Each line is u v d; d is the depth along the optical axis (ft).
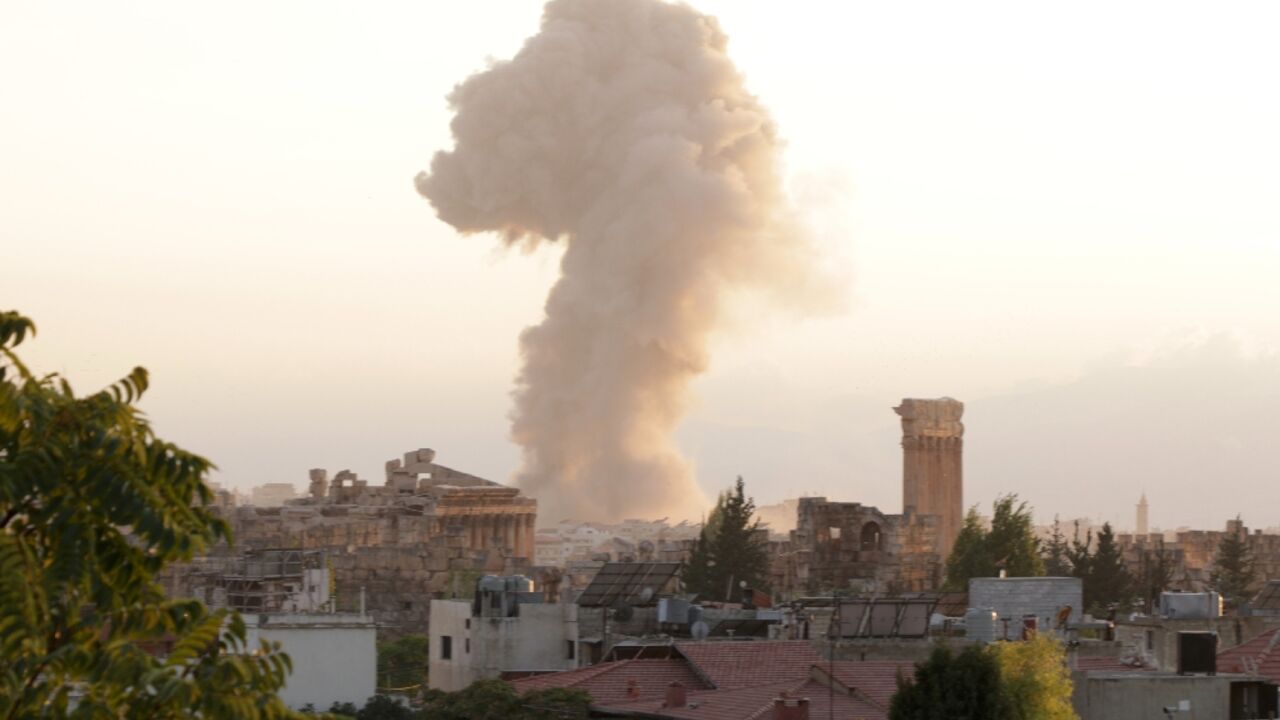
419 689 490.90
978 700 324.19
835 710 349.82
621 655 402.72
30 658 124.26
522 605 437.17
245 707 126.62
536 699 363.76
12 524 132.46
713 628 438.40
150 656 130.00
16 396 130.62
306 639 395.34
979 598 439.63
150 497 130.41
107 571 132.36
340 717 134.00
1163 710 351.25
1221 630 435.94
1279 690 352.49
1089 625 436.76
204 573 512.22
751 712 342.64
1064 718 334.85
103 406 133.39
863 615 402.52
